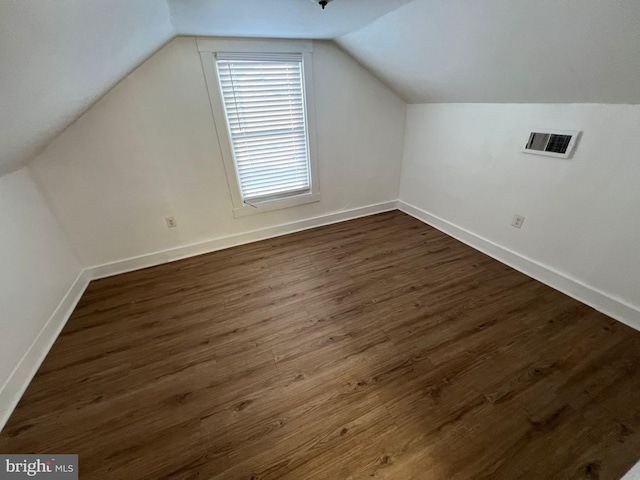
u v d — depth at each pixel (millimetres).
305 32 2062
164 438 1225
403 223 3154
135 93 2006
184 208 2477
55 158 1955
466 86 2121
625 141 1515
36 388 1471
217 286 2215
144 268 2477
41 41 793
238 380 1468
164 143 2217
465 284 2107
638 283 1594
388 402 1327
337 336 1712
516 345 1584
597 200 1686
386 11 1711
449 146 2639
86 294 2162
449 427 1217
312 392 1391
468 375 1435
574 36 1271
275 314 1907
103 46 1192
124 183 2203
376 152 3102
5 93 872
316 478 1073
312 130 2672
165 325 1850
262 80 2322
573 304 1851
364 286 2145
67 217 2111
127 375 1521
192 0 1345
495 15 1390
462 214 2676
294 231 3041
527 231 2131
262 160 2617
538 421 1222
